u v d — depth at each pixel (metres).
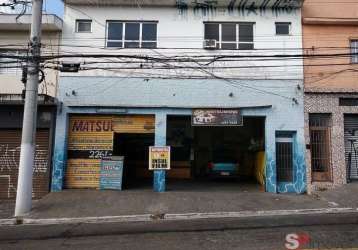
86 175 16.86
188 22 17.59
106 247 8.68
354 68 17.47
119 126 17.14
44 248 8.73
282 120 17.06
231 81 17.22
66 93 16.94
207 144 22.28
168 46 17.41
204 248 8.34
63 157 16.55
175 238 9.36
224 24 17.78
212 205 13.97
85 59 17.16
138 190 16.69
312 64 17.45
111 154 16.95
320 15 18.11
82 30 17.59
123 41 17.56
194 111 17.03
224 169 19.45
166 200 14.70
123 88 17.06
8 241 9.56
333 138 17.09
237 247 8.34
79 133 17.06
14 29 17.11
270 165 16.83
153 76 17.14
